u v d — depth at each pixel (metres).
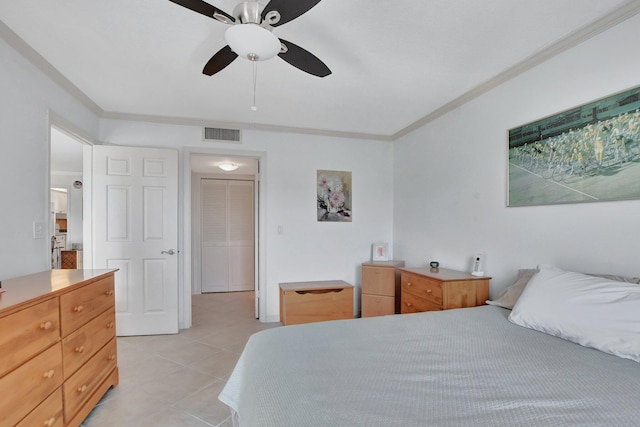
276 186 3.80
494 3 1.65
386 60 2.24
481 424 0.86
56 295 1.52
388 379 1.11
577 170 1.93
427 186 3.46
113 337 2.19
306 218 3.90
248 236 5.69
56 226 6.46
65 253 6.10
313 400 0.97
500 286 2.50
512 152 2.39
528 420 0.87
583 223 1.91
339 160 4.02
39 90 2.18
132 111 3.25
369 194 4.13
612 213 1.76
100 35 1.93
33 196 2.10
